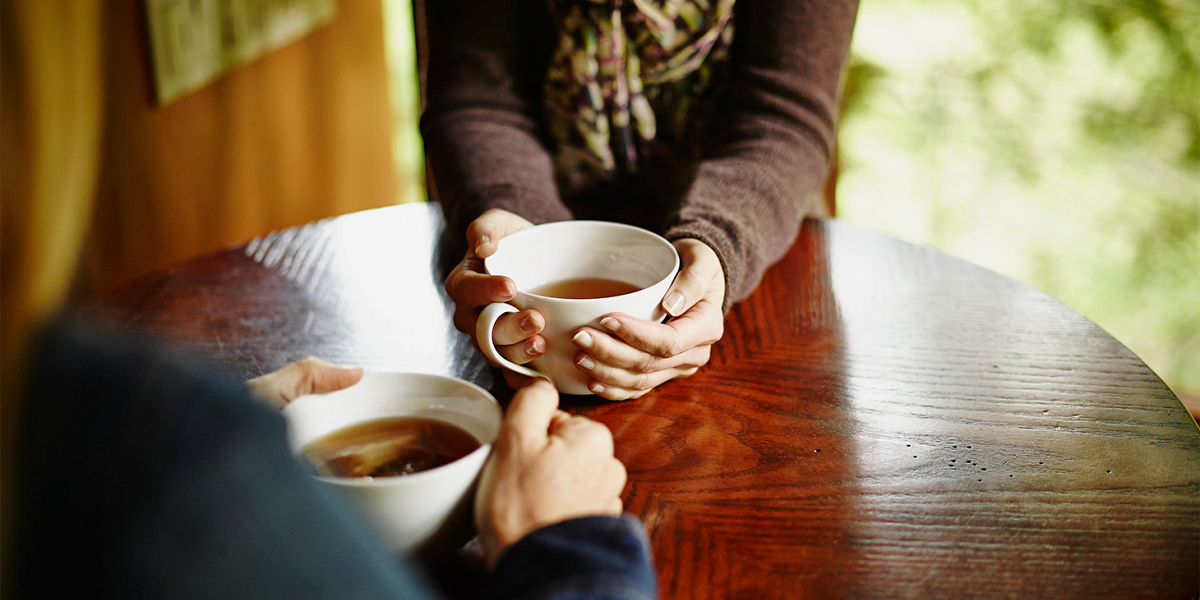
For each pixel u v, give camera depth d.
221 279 0.89
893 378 0.76
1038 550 0.60
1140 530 0.61
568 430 0.58
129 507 0.37
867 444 0.69
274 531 0.39
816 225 1.01
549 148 1.04
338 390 0.61
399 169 3.15
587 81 0.99
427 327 0.82
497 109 1.00
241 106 2.00
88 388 0.38
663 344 0.70
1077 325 0.83
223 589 0.38
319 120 2.44
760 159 0.91
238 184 2.00
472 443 0.60
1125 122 2.19
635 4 0.95
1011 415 0.71
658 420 0.71
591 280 0.79
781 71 0.96
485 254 0.75
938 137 2.36
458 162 0.93
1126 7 2.10
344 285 0.88
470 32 0.99
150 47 1.57
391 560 0.46
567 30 0.98
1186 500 0.64
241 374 0.75
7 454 0.37
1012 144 2.31
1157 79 2.14
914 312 0.85
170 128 1.69
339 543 0.42
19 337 0.36
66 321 0.39
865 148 2.43
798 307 0.86
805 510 0.63
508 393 0.74
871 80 2.36
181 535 0.37
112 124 1.44
